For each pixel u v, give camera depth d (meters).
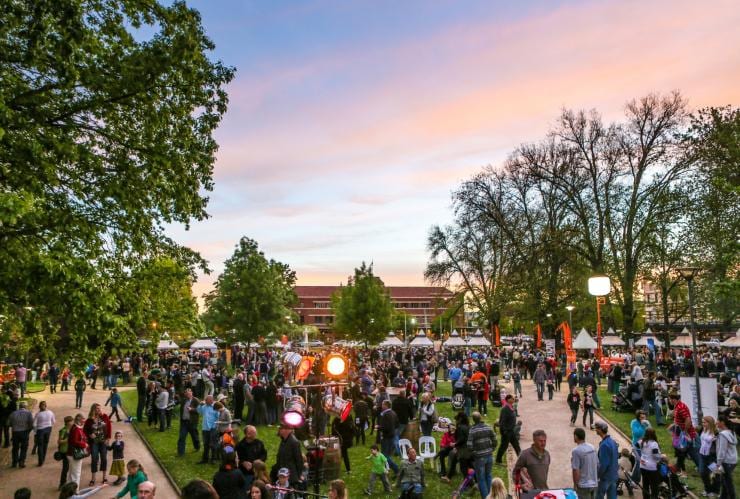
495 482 9.38
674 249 35.41
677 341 46.03
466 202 46.03
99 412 14.34
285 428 10.67
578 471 9.66
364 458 16.44
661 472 11.68
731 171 26.98
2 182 11.30
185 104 13.05
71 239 12.11
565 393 28.66
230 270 42.38
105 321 10.68
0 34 9.86
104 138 13.09
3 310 11.00
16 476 14.51
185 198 13.08
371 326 54.72
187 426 16.95
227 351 46.19
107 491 13.36
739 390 18.36
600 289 20.25
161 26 12.31
